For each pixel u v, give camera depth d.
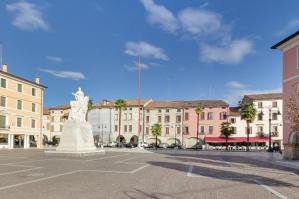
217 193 12.95
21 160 29.12
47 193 12.09
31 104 68.69
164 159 34.53
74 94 38.12
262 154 52.28
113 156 37.75
